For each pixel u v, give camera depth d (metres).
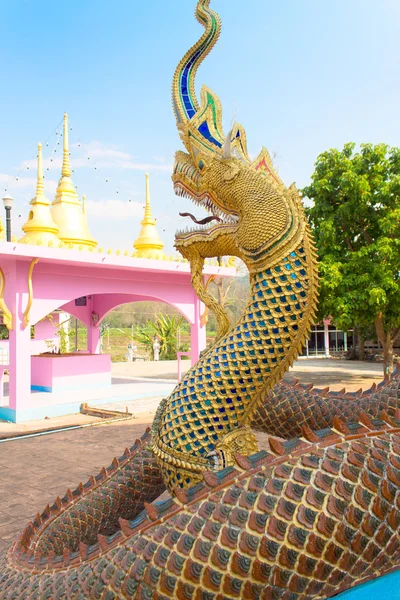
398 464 2.06
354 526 1.88
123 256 12.20
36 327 18.34
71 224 14.43
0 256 10.55
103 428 10.59
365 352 29.66
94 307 18.61
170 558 1.91
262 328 2.79
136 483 3.62
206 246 3.28
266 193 2.88
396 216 13.90
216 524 1.93
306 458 2.05
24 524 5.41
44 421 11.17
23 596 2.27
